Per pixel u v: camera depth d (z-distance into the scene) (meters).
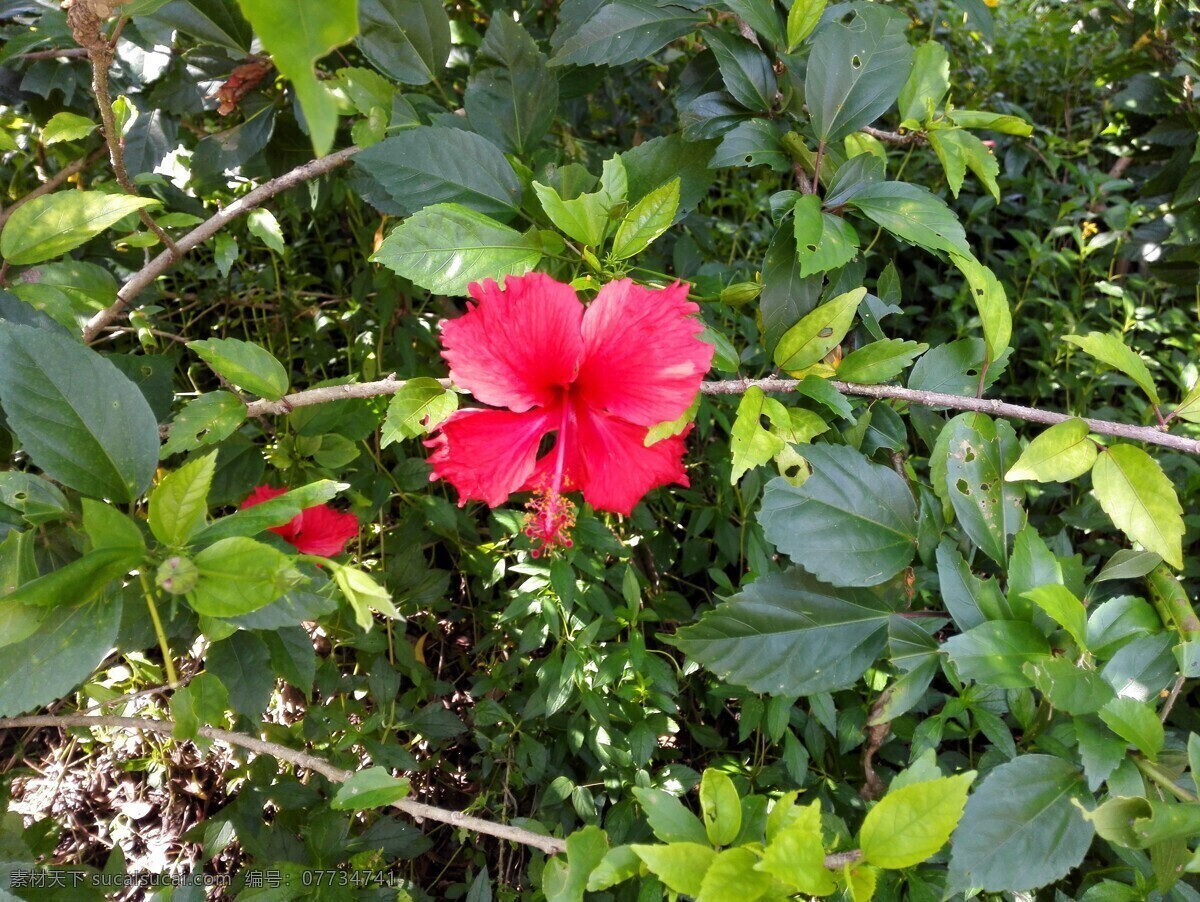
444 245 0.34
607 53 0.38
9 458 0.34
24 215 0.32
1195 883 0.37
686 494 0.57
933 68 0.38
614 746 0.47
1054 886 0.40
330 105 0.14
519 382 0.33
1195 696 0.53
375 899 0.40
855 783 0.49
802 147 0.36
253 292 0.63
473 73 0.40
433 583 0.52
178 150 0.56
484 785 0.52
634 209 0.34
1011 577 0.31
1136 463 0.31
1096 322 0.73
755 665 0.32
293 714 0.55
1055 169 0.73
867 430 0.39
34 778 0.55
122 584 0.26
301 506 0.27
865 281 0.76
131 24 0.45
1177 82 0.63
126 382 0.28
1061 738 0.34
